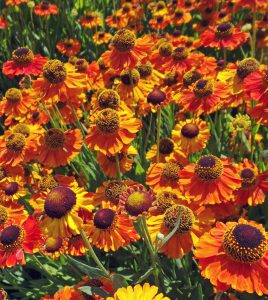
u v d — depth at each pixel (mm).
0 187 469
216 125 599
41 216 322
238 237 270
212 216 359
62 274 474
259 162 499
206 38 656
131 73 542
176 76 603
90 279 377
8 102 600
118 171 433
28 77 627
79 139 456
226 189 365
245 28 736
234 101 506
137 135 625
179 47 604
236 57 882
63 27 1009
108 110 407
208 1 930
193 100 503
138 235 373
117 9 1108
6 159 476
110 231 373
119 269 477
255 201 401
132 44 500
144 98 536
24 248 382
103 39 917
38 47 966
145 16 1088
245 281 263
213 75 598
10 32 994
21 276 513
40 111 593
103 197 426
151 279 407
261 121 396
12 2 931
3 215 414
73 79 468
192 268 464
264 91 397
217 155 543
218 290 274
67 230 316
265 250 271
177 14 934
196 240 347
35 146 476
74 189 339
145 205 306
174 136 505
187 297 399
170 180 440
